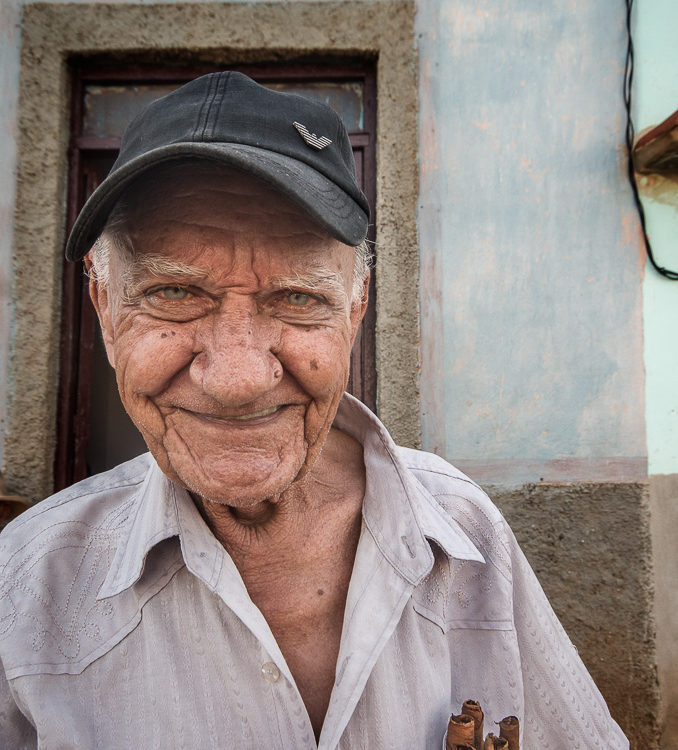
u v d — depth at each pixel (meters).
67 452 2.51
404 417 2.42
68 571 0.98
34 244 2.45
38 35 2.50
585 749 1.11
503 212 2.50
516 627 1.15
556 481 2.41
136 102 2.66
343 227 0.81
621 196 2.50
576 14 2.54
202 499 0.96
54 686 0.89
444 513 1.14
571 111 2.52
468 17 2.54
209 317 0.81
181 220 0.78
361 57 2.57
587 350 2.46
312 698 0.96
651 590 2.35
